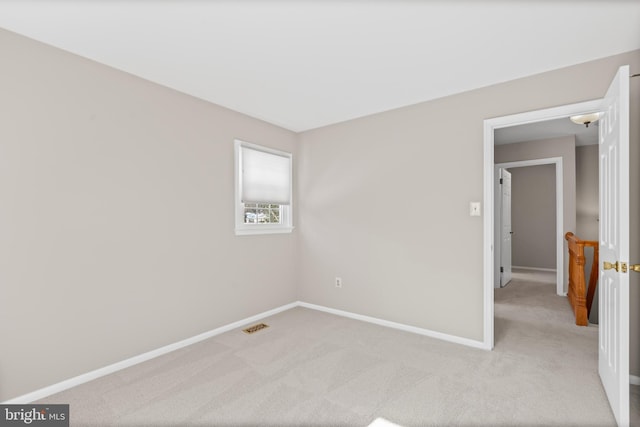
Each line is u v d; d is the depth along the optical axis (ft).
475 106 9.39
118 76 8.13
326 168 12.76
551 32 6.57
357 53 7.41
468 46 7.12
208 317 10.19
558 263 15.65
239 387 7.15
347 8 5.79
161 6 5.72
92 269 7.64
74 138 7.36
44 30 6.47
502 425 5.83
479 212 9.30
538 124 13.78
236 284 11.11
